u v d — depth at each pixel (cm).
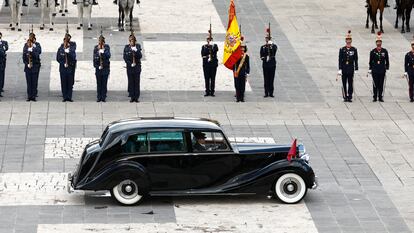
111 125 6334
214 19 10688
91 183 6188
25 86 8519
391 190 6562
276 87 8656
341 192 6512
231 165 6275
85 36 9950
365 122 7850
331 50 9712
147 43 9756
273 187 6303
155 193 6247
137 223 6003
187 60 9300
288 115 7975
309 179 6297
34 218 6050
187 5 11250
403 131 7662
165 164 6231
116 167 6188
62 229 5909
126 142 6216
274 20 10700
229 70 9125
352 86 8319
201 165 6253
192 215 6128
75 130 7519
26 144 7225
